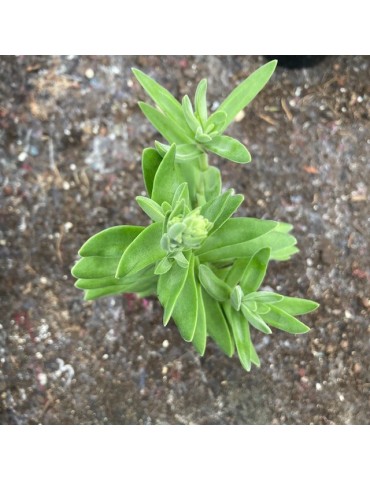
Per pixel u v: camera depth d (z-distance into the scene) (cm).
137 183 58
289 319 40
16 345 56
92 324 57
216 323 43
